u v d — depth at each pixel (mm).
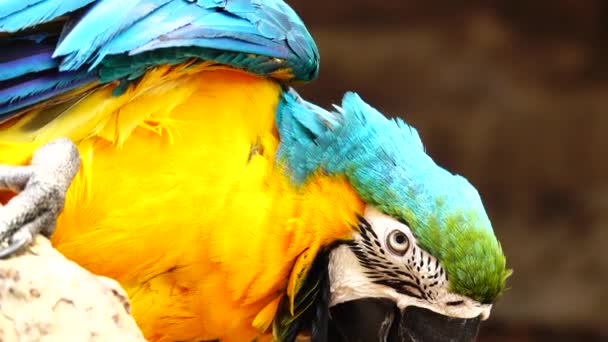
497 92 24359
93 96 8531
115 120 8594
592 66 24406
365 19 24906
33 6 8258
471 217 9352
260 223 8898
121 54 8352
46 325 6676
